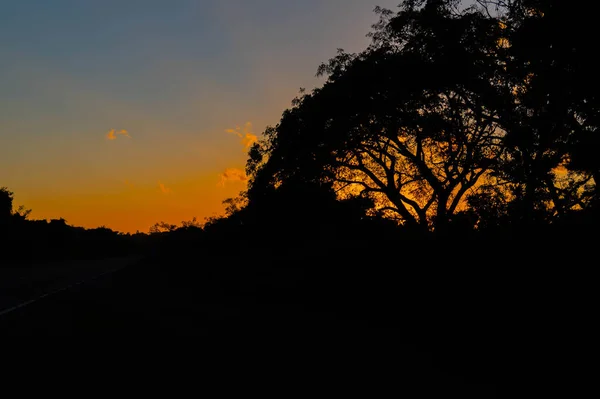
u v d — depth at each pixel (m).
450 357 8.28
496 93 18.98
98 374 7.21
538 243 10.02
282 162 29.44
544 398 6.09
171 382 6.78
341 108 24.77
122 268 51.88
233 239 47.59
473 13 19.28
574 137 14.91
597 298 8.11
